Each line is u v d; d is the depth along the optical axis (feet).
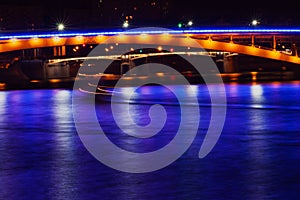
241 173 84.99
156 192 76.07
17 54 447.83
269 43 472.44
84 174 86.33
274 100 219.61
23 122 159.74
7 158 101.19
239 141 114.83
